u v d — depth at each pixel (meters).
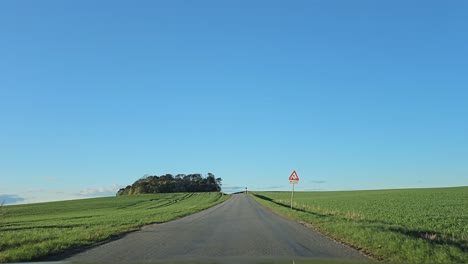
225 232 21.28
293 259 12.17
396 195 74.31
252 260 12.02
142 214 42.41
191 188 193.00
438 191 83.56
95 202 92.88
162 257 13.29
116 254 14.27
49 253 14.58
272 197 100.50
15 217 53.81
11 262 12.98
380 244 14.47
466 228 21.77
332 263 11.27
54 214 57.62
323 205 50.59
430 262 11.38
